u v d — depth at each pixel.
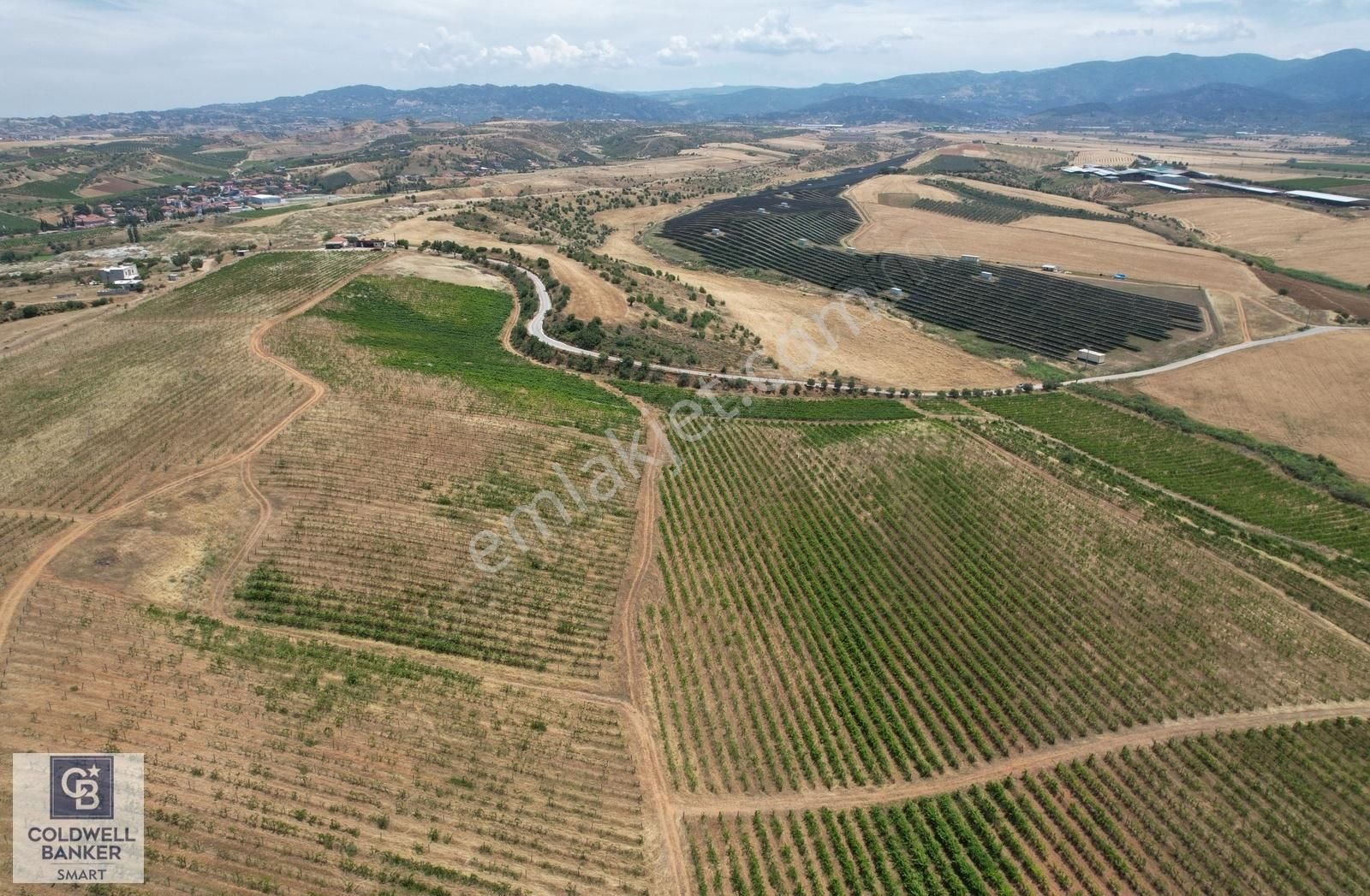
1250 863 46.03
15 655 51.03
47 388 91.88
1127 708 57.66
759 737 53.16
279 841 41.88
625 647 60.50
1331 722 56.94
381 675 54.22
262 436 82.38
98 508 68.25
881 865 44.88
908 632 64.56
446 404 94.25
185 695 49.91
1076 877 45.09
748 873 43.97
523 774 48.31
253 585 60.97
